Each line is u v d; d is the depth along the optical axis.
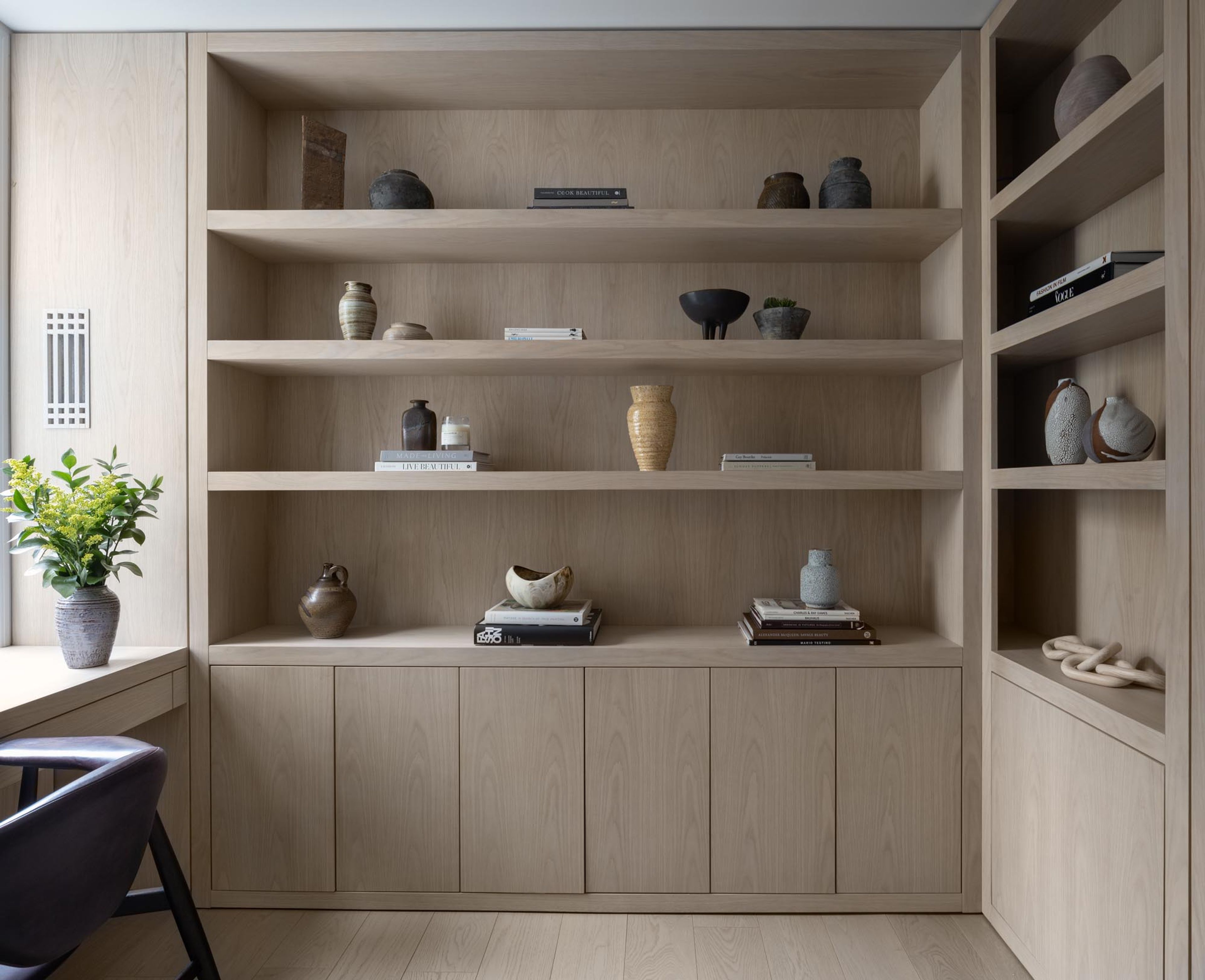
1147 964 1.46
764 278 2.58
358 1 2.13
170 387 2.28
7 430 2.31
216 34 2.29
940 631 2.41
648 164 2.58
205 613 2.28
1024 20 2.09
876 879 2.23
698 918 2.21
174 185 2.29
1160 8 1.82
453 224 2.24
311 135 2.38
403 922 2.20
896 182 2.57
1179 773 1.36
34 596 2.33
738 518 2.58
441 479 2.24
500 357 2.25
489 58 2.29
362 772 2.26
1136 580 1.88
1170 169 1.37
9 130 2.31
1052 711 1.83
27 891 1.19
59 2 2.15
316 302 2.62
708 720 2.22
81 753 1.52
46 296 2.31
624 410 2.59
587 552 2.59
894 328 2.57
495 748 2.24
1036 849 1.91
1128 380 1.93
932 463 2.48
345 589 2.37
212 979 1.73
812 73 2.36
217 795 2.27
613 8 2.17
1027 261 2.45
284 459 2.62
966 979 1.93
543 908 2.24
